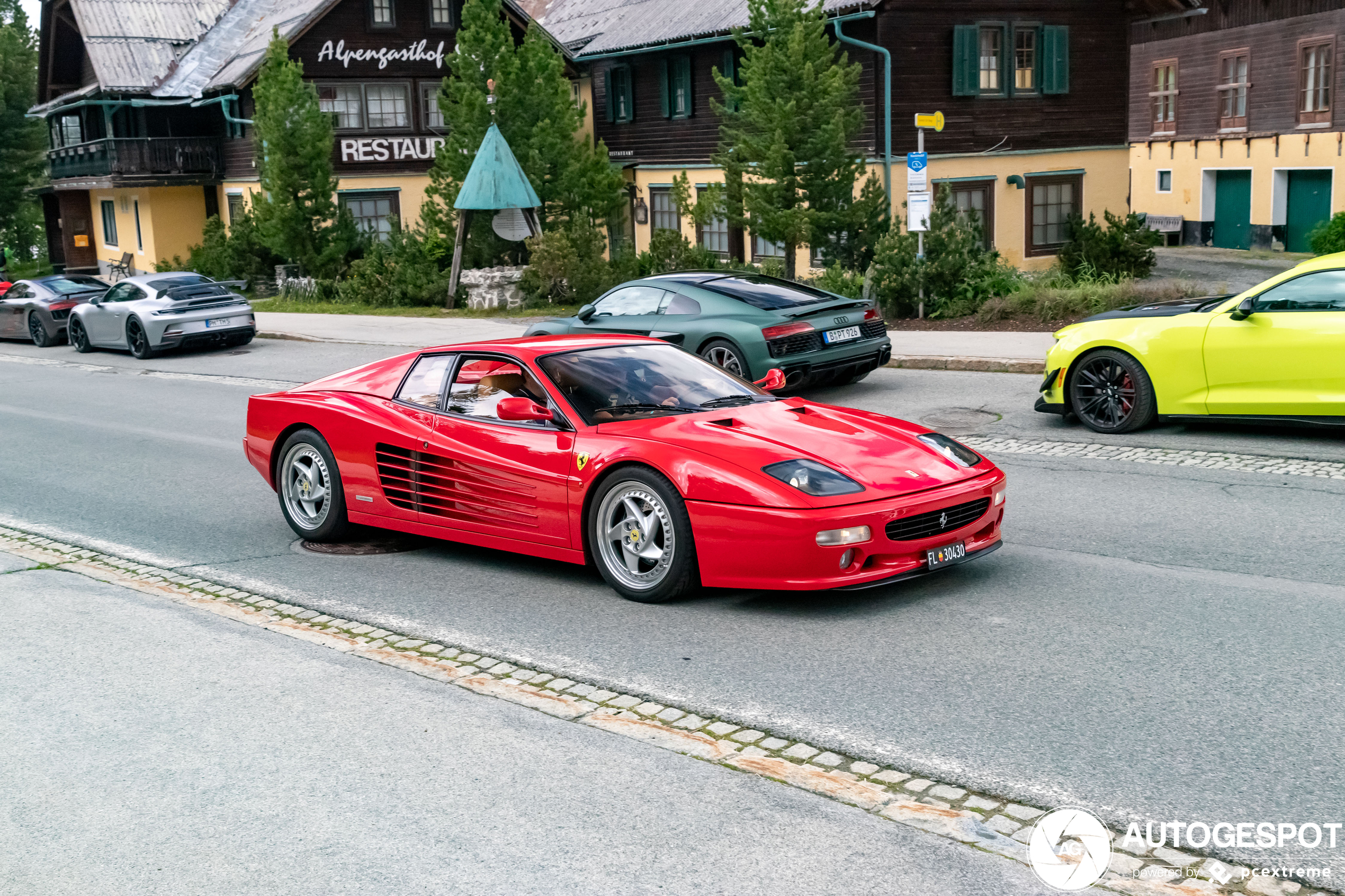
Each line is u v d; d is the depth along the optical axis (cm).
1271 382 917
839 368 1236
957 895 331
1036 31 2664
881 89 2520
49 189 4881
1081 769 406
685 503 587
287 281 3100
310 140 2981
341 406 747
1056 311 1717
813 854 355
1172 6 2736
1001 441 1011
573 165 2669
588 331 1288
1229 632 531
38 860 369
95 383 1783
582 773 417
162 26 4112
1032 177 2711
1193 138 3653
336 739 452
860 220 2188
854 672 507
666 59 3139
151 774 425
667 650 547
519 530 662
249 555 762
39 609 634
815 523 553
